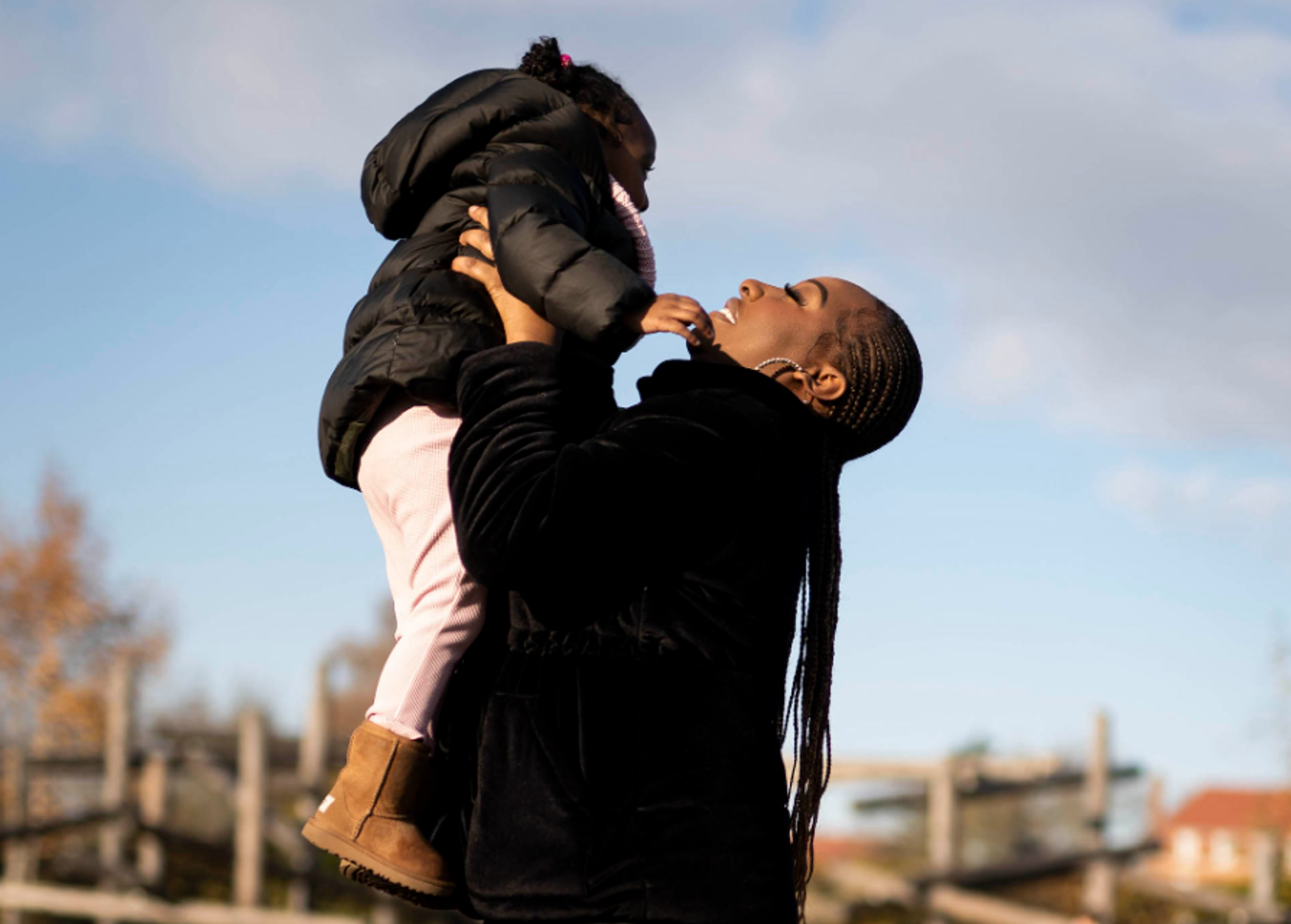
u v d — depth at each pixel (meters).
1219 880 47.66
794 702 2.50
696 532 2.25
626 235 2.54
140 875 14.52
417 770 2.40
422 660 2.38
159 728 14.71
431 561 2.40
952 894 14.63
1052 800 20.50
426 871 2.38
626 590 2.25
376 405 2.43
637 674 2.21
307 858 14.38
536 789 2.18
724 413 2.30
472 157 2.51
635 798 2.15
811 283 2.58
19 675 30.12
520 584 2.22
